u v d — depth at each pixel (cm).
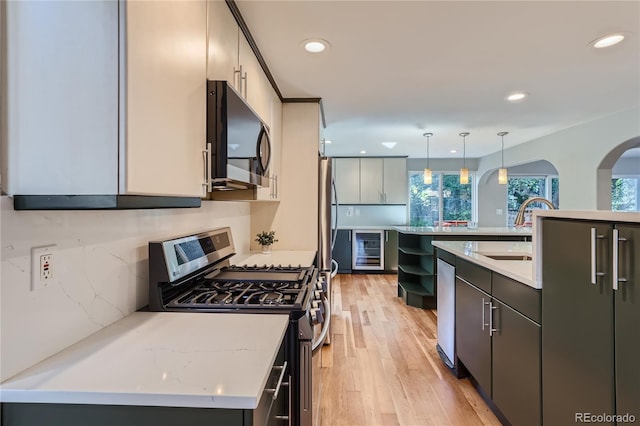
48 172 80
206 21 128
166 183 96
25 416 78
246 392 74
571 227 130
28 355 85
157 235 146
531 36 198
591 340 120
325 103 325
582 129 404
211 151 127
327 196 317
